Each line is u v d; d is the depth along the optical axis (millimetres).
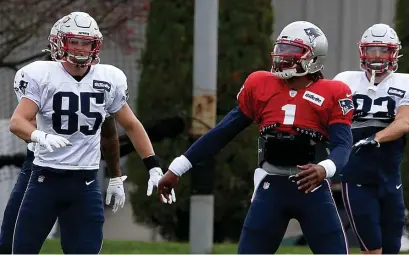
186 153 18297
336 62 42656
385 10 42531
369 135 23375
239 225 33281
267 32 33469
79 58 18797
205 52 23969
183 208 33250
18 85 19234
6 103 39375
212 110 24141
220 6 33031
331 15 42562
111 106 19578
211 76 24078
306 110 17516
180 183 33000
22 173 21859
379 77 23469
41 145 18203
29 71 19000
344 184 23547
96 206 19156
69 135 19016
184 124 32500
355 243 31594
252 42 33156
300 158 17500
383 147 23219
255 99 17828
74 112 18969
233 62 32938
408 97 23156
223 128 18156
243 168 32781
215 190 32750
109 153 20688
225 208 32906
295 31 17656
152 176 19969
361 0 42562
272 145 17641
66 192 18984
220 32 32969
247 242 17625
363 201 23297
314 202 17438
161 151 32656
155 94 33469
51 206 18984
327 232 17375
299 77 17672
